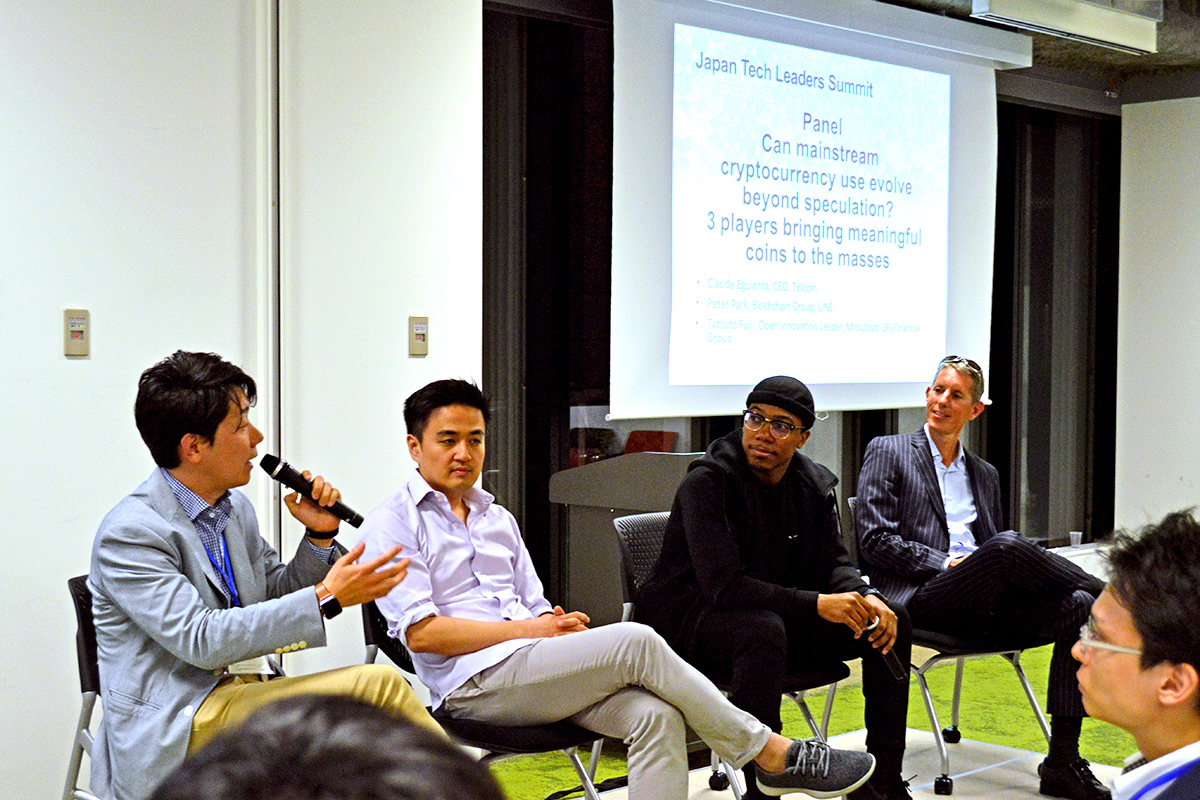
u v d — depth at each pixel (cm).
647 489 367
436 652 247
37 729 280
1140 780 117
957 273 523
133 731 209
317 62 322
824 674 290
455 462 261
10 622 276
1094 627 128
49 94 280
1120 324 620
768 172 454
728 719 246
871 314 492
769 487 301
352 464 332
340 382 329
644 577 308
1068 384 613
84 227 286
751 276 450
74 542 285
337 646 329
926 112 508
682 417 446
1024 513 593
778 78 456
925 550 346
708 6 433
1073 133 610
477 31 356
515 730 243
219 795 26
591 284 426
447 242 350
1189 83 595
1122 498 621
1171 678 120
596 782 342
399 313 341
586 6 416
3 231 275
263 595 237
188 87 300
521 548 279
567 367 421
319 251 324
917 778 343
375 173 335
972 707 429
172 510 219
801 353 468
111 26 288
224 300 308
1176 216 601
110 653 215
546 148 414
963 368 369
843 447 516
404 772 27
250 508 245
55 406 282
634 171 414
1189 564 121
